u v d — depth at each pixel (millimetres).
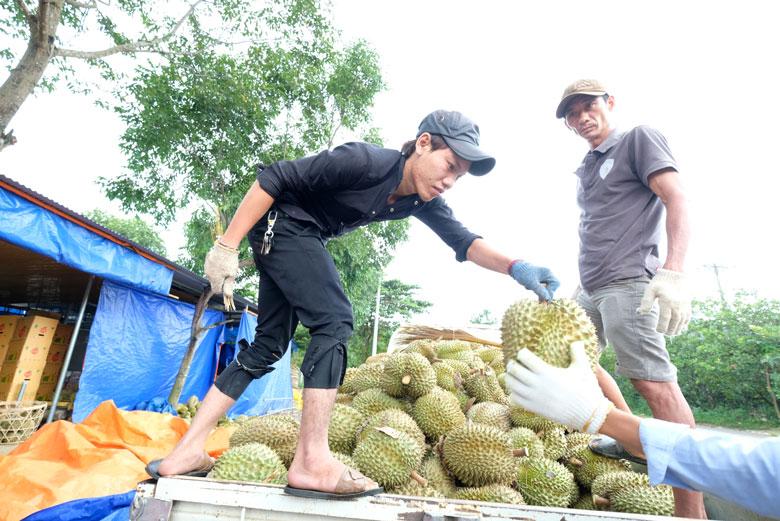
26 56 8766
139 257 7164
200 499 1605
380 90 17516
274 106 14508
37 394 8219
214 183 14188
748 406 16016
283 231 2205
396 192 2562
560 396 1598
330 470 1745
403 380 3607
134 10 12180
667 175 2873
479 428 2895
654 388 2834
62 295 10734
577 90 3416
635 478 2703
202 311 9297
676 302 2510
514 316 2352
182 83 13102
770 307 16953
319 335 2086
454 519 1483
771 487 1294
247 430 2998
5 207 5301
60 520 3252
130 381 8469
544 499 2781
